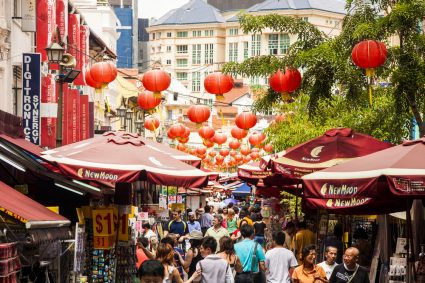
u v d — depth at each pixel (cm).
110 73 2969
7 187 1964
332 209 2336
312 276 2059
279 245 2334
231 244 2233
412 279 2006
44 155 2322
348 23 2847
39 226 1697
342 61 2822
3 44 3688
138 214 3788
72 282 2250
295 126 4569
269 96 3111
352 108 3281
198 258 2792
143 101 3612
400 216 2536
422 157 1697
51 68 4225
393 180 1645
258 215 3641
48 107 3575
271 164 2550
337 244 2611
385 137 3022
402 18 2642
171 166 2347
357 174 1733
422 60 2681
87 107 4684
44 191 2702
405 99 2669
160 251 2011
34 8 3928
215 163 8119
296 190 3097
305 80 2955
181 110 14900
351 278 1916
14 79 4050
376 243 2572
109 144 2405
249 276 2327
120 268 2645
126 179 2281
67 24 4834
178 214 3691
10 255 1653
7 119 2398
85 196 2719
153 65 3891
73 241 2155
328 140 2569
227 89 2912
